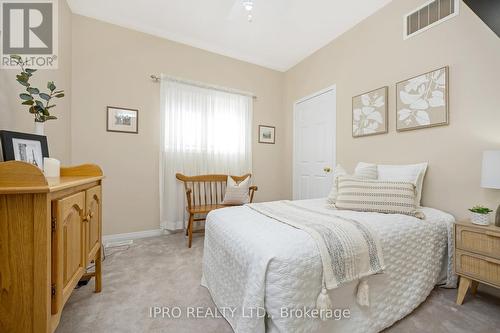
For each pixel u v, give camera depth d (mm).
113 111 2617
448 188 1815
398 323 1270
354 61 2621
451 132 1798
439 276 1565
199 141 3068
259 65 3613
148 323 1271
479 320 1296
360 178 1904
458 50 1755
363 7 2336
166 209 2883
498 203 1562
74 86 2432
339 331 1062
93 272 1696
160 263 2061
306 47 3129
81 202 1158
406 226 1396
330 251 1038
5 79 1345
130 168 2711
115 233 2637
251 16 2471
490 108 1599
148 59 2814
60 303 876
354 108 2592
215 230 1502
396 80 2184
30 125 1586
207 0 2297
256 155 3600
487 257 1332
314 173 3219
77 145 2445
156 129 2855
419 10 2006
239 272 1149
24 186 741
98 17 2539
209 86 3133
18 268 752
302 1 2254
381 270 1148
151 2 2332
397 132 2172
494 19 1347
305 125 3395
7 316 750
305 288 959
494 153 1376
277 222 1339
